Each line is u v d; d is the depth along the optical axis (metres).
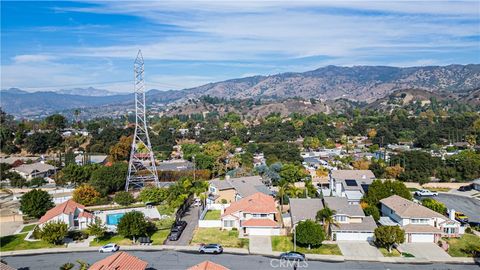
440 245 65.62
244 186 94.50
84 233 71.69
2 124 199.62
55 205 86.62
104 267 46.97
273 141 198.00
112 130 188.12
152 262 58.78
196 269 47.09
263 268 56.44
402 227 68.62
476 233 72.06
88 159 139.00
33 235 69.19
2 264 50.09
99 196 94.88
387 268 56.84
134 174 117.56
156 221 78.44
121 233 66.81
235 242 67.06
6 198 104.06
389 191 83.00
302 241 63.03
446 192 109.12
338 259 60.00
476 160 122.31
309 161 147.25
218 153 143.12
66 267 52.97
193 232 72.50
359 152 171.38
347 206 72.94
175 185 94.31
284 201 89.38
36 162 141.12
